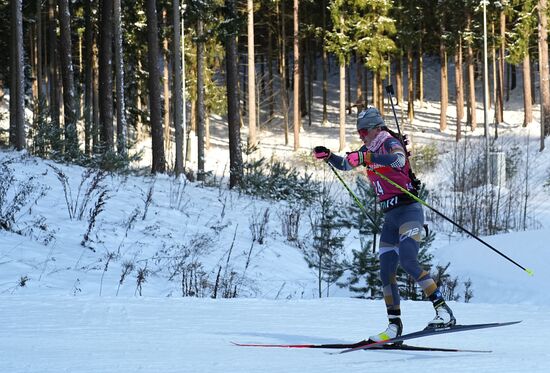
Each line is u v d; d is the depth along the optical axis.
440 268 27.77
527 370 10.12
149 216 38.28
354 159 13.22
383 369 10.20
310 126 135.62
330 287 30.91
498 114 124.00
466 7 111.00
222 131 134.12
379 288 27.70
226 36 62.59
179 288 26.56
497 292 26.86
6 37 80.31
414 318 18.02
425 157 93.94
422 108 140.88
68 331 13.91
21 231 29.67
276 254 36.72
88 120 60.34
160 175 58.69
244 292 28.08
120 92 62.09
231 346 12.64
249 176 58.94
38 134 53.31
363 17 109.94
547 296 25.23
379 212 28.92
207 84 113.19
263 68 155.75
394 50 108.81
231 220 43.28
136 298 19.39
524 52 107.12
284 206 53.03
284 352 11.99
